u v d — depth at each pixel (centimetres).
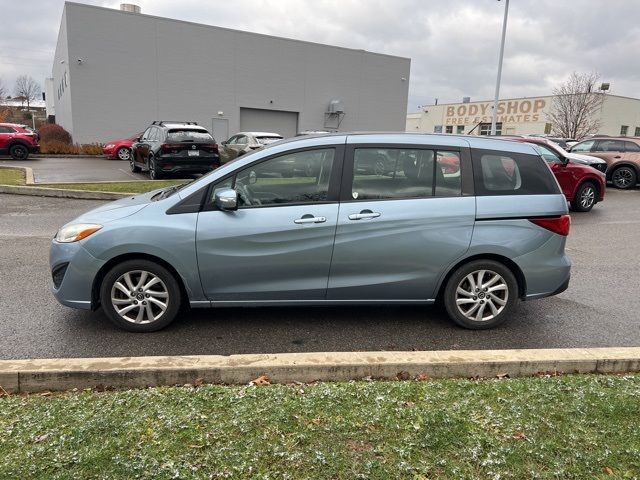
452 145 447
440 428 275
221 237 416
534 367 351
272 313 488
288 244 421
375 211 426
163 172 1498
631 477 239
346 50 3388
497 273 450
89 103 2611
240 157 448
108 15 2588
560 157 1175
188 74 2862
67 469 237
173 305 434
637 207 1284
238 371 329
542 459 251
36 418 280
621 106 4569
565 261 460
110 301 430
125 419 279
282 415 285
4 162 2153
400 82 3659
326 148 433
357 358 346
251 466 242
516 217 441
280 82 3180
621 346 429
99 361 330
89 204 1127
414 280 439
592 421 285
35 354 391
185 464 242
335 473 238
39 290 547
